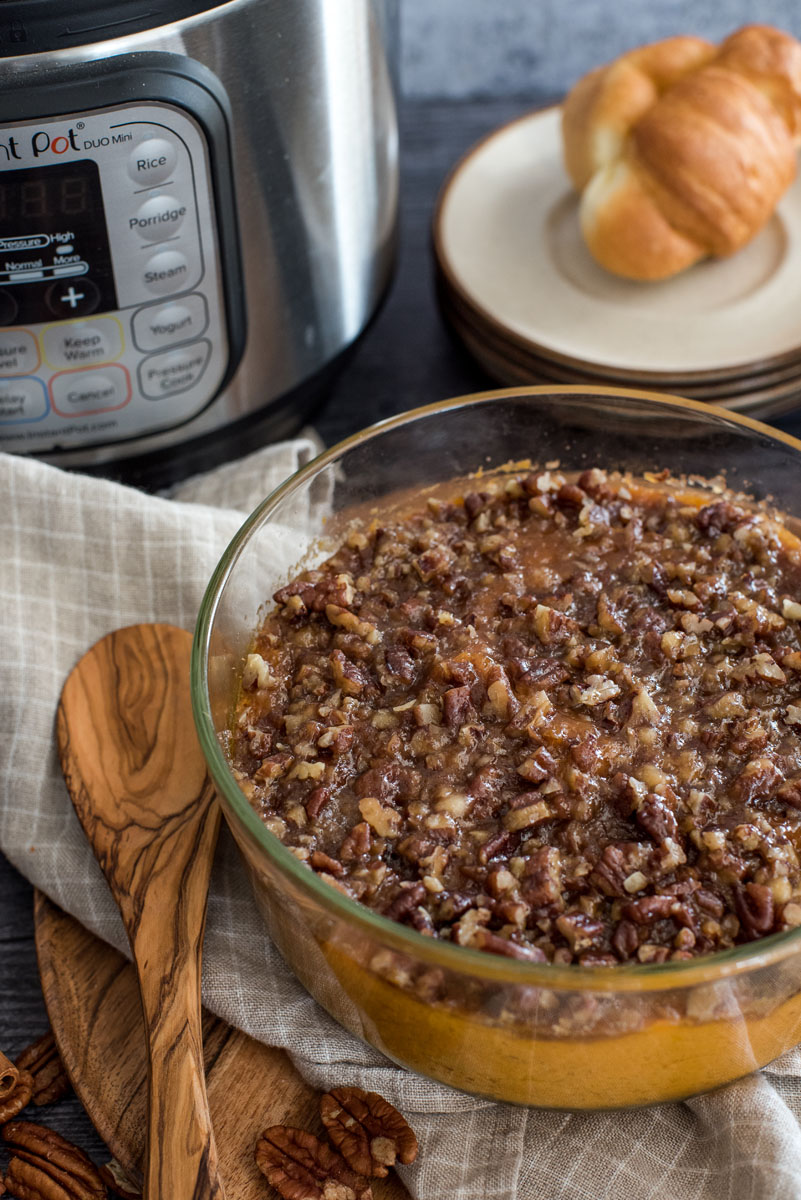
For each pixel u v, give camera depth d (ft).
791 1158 1.71
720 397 2.28
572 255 2.44
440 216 2.48
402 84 2.91
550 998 1.60
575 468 2.10
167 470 2.25
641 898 1.68
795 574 1.94
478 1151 1.77
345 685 1.85
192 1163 1.71
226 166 1.96
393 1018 1.71
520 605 1.90
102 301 2.01
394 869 1.73
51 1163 1.81
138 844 1.93
